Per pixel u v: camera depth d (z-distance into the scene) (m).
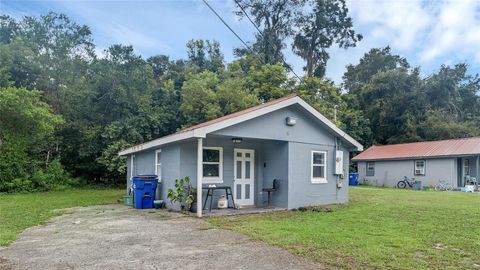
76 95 23.33
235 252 5.53
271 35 36.47
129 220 8.88
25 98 17.02
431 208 10.96
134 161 15.81
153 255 5.39
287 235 6.70
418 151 25.20
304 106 11.66
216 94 24.73
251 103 24.73
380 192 18.41
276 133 11.14
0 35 24.66
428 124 32.06
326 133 12.88
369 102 37.00
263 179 12.26
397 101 34.44
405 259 5.03
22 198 15.51
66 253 5.52
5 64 21.50
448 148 23.73
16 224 8.23
